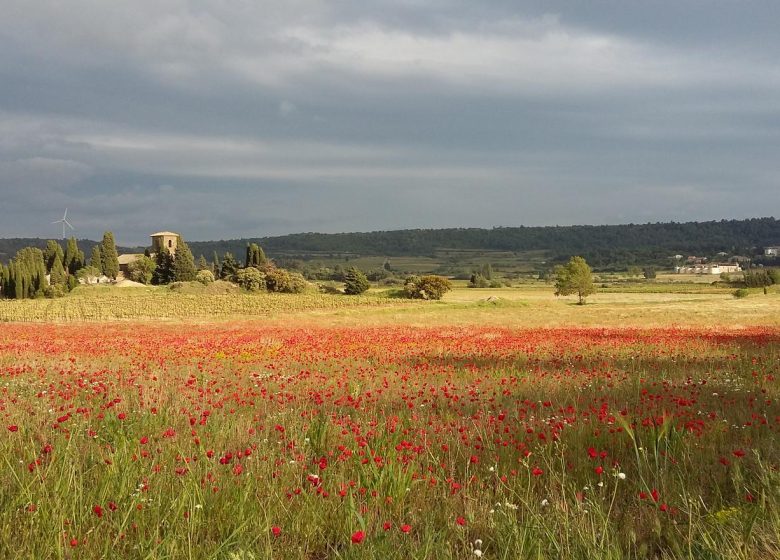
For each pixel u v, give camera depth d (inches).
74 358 762.2
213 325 1914.4
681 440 316.5
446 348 958.4
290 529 225.5
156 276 6274.6
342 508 238.7
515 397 504.4
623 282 7126.0
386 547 199.8
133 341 1055.0
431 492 264.5
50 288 4830.2
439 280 4138.8
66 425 358.6
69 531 210.7
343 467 285.6
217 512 235.6
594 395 505.0
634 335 1184.8
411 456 294.5
